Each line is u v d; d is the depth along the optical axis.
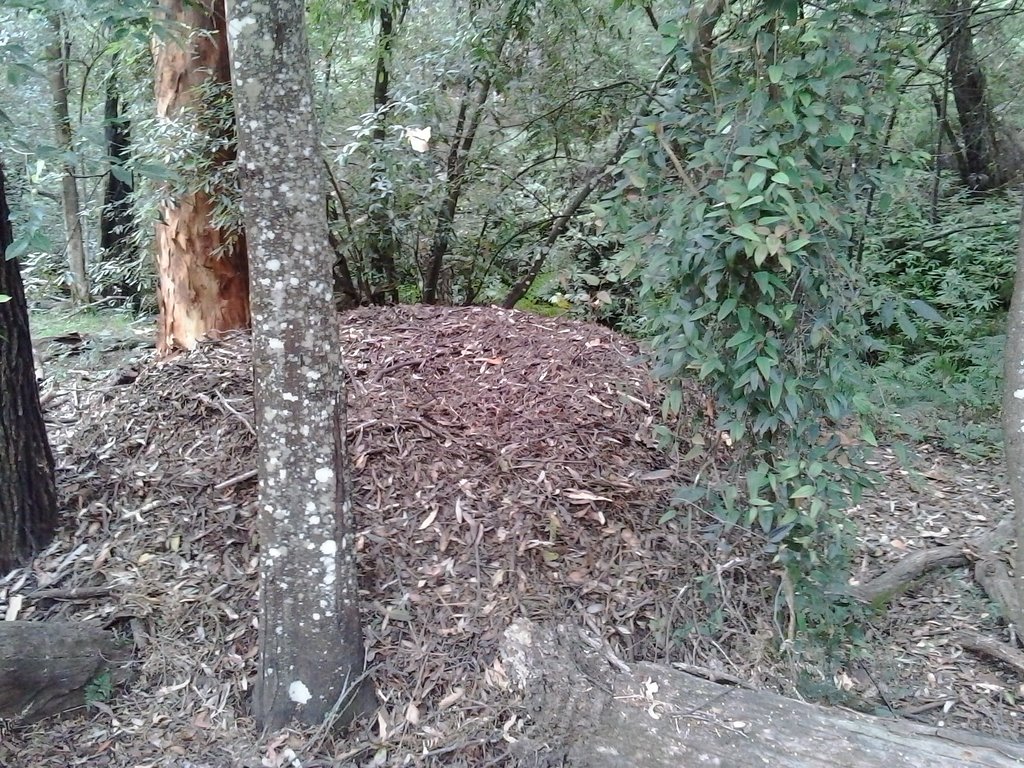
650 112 3.03
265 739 2.71
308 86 2.37
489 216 6.84
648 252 2.68
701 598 3.23
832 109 2.48
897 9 2.87
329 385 2.55
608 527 3.52
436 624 3.09
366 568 3.24
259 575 3.00
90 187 8.95
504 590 3.21
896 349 6.27
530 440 3.92
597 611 3.17
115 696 2.89
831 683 2.99
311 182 2.40
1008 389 3.01
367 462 3.69
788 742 2.57
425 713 2.83
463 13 6.16
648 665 2.90
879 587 3.64
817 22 2.46
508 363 4.53
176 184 4.90
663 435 3.11
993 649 3.22
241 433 3.91
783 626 3.15
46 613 3.05
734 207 2.32
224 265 5.14
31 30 3.89
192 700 2.87
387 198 6.05
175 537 3.43
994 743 2.55
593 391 4.33
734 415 2.87
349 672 2.77
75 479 3.71
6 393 3.19
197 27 4.96
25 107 7.03
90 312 7.55
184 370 4.48
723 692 2.78
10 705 2.67
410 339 4.75
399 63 6.34
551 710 2.80
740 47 2.62
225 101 5.10
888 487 4.75
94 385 4.67
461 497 3.58
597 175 6.27
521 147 6.75
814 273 2.53
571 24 6.16
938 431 5.54
